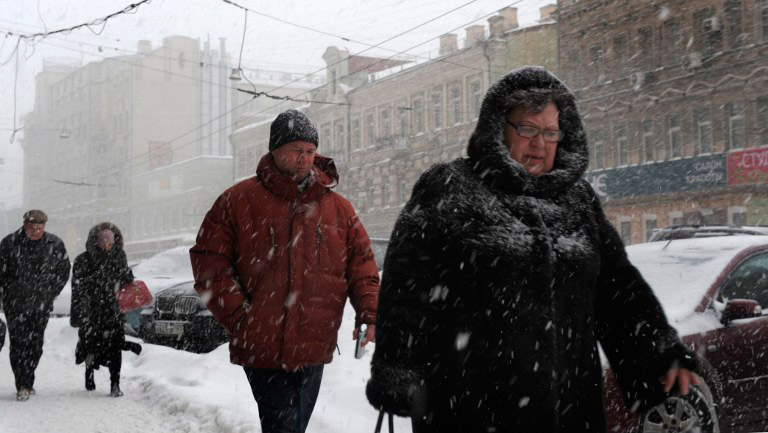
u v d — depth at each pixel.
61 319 14.40
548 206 2.75
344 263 4.30
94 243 8.14
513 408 2.59
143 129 94.50
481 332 2.62
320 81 90.19
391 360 2.65
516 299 2.61
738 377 5.46
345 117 56.56
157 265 14.96
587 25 38.56
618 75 37.16
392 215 51.78
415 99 50.06
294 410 4.16
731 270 5.91
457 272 2.66
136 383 8.83
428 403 2.67
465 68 45.56
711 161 32.12
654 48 35.16
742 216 31.03
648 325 2.80
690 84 33.38
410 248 2.70
